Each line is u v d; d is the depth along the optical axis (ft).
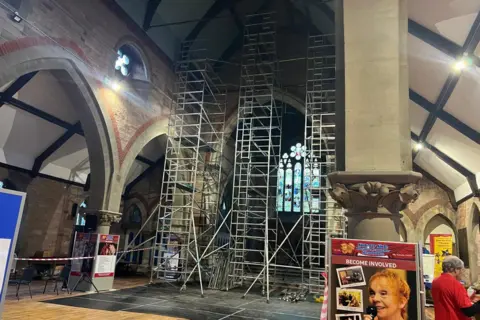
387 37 13.03
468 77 23.26
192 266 47.98
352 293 10.34
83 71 33.78
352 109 12.69
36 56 28.78
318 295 38.65
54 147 41.83
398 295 10.02
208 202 52.34
